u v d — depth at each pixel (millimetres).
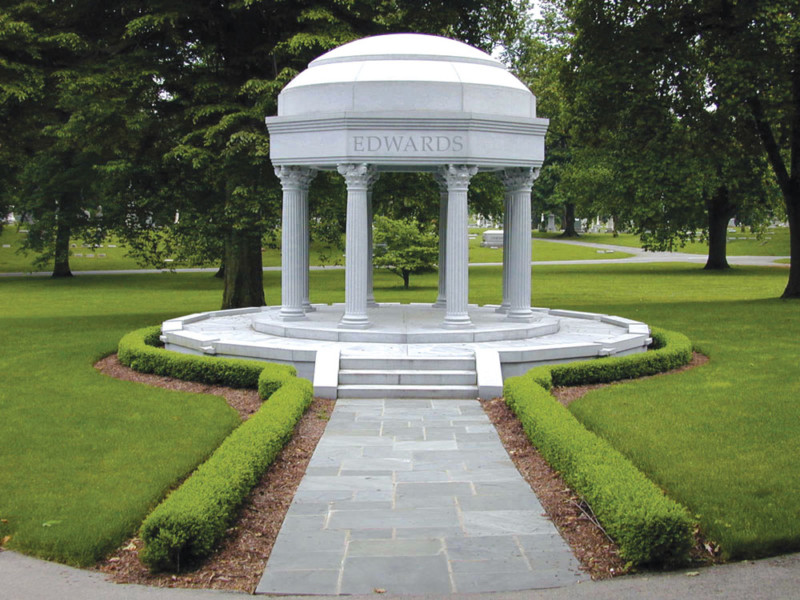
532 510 8820
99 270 60656
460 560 7531
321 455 10977
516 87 17875
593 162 49500
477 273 55469
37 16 25500
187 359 15922
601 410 13109
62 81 24641
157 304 37938
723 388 14883
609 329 20188
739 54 25703
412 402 14289
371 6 25469
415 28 28328
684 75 27922
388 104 16828
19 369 17469
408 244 45875
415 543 7926
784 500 8719
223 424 12359
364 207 17500
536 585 7012
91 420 12734
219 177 25312
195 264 28531
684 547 7281
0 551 7801
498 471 10234
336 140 17031
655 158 27750
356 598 6812
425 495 9328
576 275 51562
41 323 26797
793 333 21938
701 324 24188
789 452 10625
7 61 24266
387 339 17250
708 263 54406
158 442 11359
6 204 49750
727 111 26203
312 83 17422
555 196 75812
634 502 7621
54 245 41562
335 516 8664
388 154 16844
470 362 15289
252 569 7391
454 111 16750
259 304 28578
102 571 7387
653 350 17531
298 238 19016
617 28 28125
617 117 29500
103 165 25844
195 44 25859
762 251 72875
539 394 12680
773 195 37344
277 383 13891
